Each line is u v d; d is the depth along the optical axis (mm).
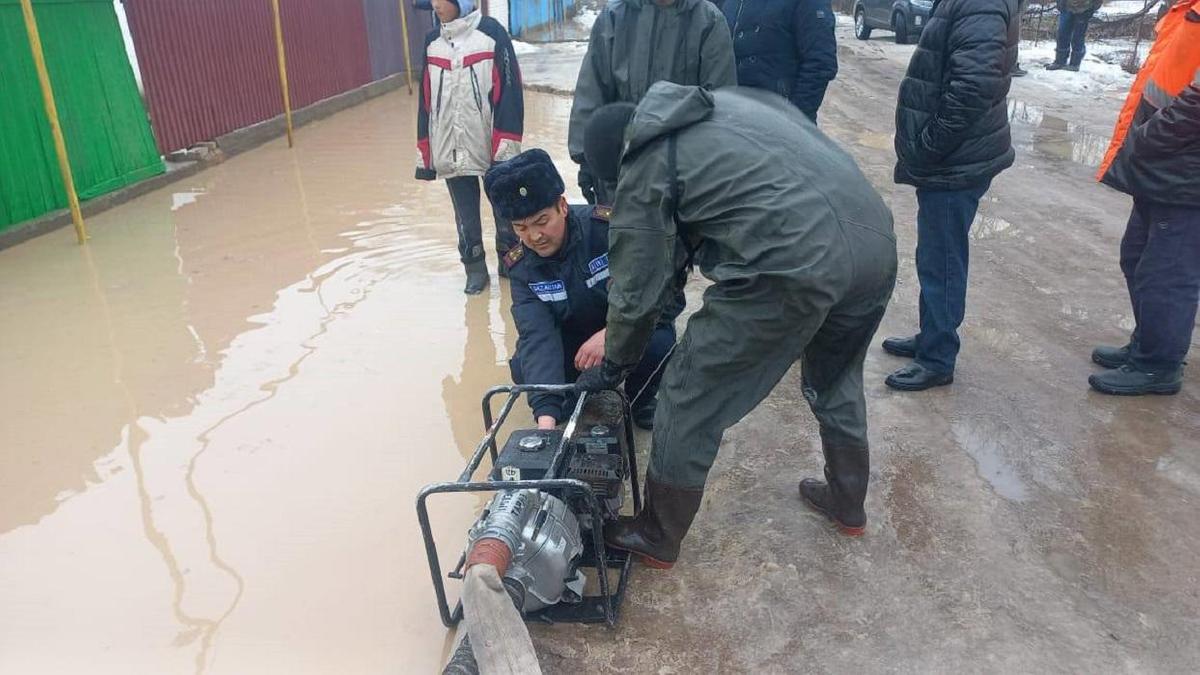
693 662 2322
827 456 2730
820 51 4383
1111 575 2619
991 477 3121
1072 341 4238
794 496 3027
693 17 3789
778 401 3697
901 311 4648
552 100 11414
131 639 2527
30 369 4133
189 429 3613
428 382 3980
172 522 3037
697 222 2264
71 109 6395
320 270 5398
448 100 4637
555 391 2662
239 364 4164
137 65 7180
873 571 2650
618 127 2330
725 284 2258
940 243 3557
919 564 2678
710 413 2381
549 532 2281
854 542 2783
